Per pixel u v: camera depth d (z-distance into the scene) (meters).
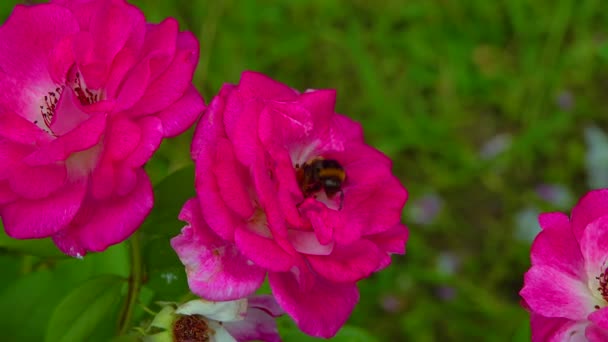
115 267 0.38
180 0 0.63
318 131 0.31
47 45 0.31
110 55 0.30
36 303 0.38
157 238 0.33
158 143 0.29
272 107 0.30
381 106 0.64
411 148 0.64
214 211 0.28
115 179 0.29
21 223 0.29
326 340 0.37
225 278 0.29
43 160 0.28
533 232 0.61
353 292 0.30
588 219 0.32
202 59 0.61
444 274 0.59
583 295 0.32
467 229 0.62
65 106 0.29
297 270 0.29
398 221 0.31
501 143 0.65
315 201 0.29
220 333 0.33
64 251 0.29
